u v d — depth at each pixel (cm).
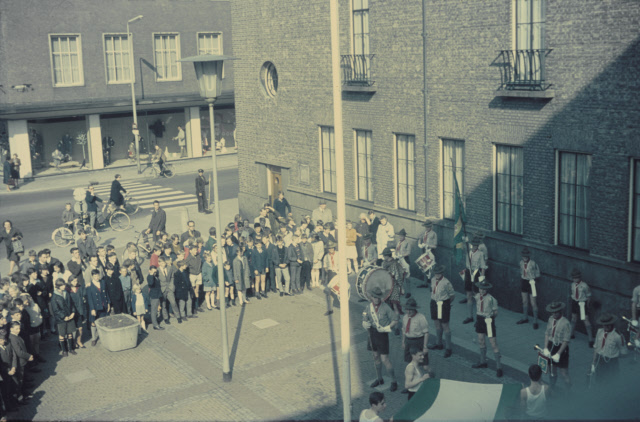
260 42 2731
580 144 1523
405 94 2048
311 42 2430
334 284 1891
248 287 1956
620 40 1402
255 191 2952
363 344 1608
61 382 1453
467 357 1474
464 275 1741
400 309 1652
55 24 4244
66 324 1593
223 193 3741
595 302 1512
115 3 4491
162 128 4972
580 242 1580
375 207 2233
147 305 1778
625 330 1448
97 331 1709
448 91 1889
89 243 2333
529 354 1463
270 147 2786
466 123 1847
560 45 1541
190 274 1911
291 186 2680
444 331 1480
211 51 5059
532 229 1686
